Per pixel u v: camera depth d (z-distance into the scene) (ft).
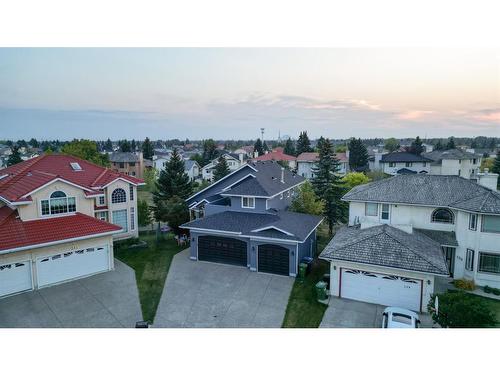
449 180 84.07
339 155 260.01
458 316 49.57
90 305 62.75
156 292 67.92
